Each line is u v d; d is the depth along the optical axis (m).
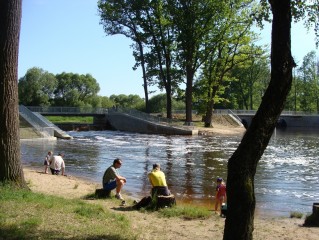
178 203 14.43
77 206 10.25
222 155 30.77
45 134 43.00
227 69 60.50
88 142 41.31
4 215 8.45
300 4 9.01
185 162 26.75
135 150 34.03
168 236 8.41
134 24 60.19
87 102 104.62
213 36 57.31
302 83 110.38
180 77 62.00
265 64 99.12
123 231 8.26
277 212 13.49
